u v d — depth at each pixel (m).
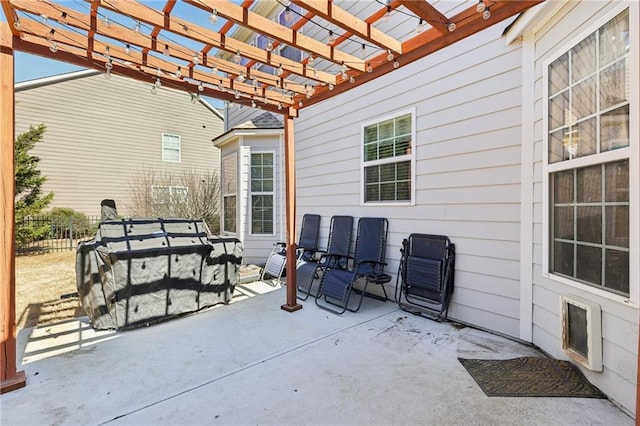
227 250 4.13
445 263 3.42
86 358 2.64
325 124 5.32
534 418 1.85
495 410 1.93
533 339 2.80
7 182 2.22
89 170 11.05
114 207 5.61
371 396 2.09
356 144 4.73
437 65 3.57
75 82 10.78
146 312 3.35
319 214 5.51
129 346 2.87
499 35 3.01
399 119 4.07
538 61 2.67
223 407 1.98
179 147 12.98
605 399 2.00
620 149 1.86
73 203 10.74
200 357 2.65
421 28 2.13
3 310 2.20
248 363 2.54
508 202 2.97
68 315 3.68
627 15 1.82
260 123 7.10
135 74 2.83
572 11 2.27
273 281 5.41
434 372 2.38
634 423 1.78
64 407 1.99
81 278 3.58
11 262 2.23
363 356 2.65
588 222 2.13
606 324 1.98
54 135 10.41
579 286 2.19
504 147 2.99
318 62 5.34
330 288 3.95
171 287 3.54
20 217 8.24
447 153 3.49
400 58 2.58
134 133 11.95
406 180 4.00
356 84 3.05
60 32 2.35
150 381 2.29
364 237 4.43
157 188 10.76
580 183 2.21
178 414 1.92
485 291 3.17
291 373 2.39
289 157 3.87
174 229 4.09
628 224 1.82
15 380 2.21
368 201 4.56
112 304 3.20
